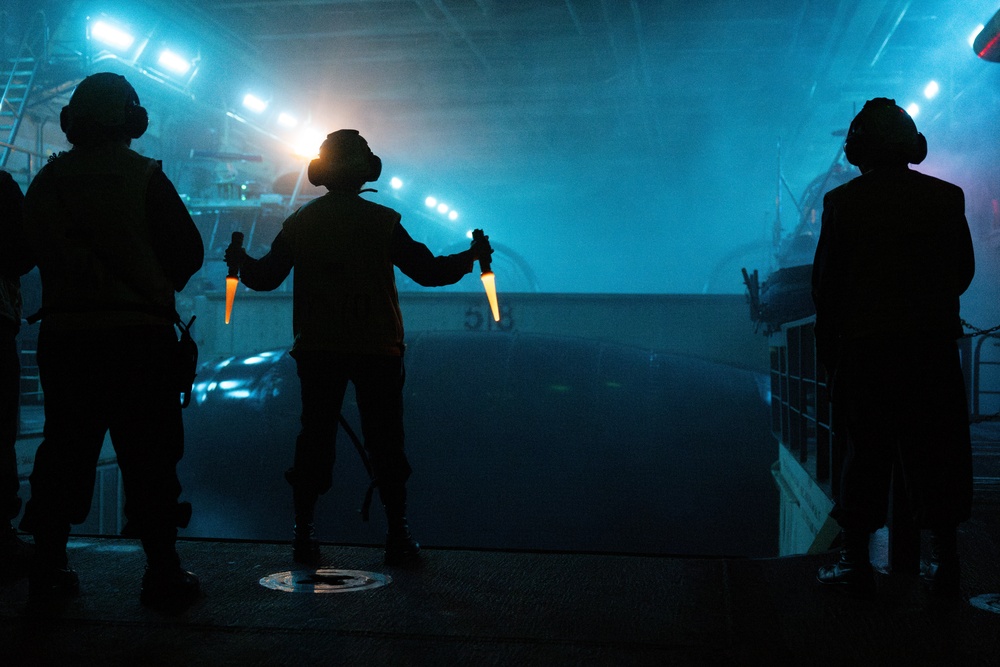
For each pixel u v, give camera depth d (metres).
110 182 2.89
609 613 2.88
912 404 2.94
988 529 4.46
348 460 17.80
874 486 3.03
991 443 9.73
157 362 2.93
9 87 20.89
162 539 2.95
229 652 2.46
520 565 3.58
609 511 17.44
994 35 12.38
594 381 18.88
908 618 2.83
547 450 17.97
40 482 2.95
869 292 2.96
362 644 2.54
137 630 2.66
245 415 18.69
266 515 17.69
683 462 17.66
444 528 17.56
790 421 7.96
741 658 2.45
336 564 3.59
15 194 3.19
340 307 3.52
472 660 2.41
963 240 2.98
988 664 2.41
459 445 18.22
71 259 2.88
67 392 2.93
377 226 3.54
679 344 21.83
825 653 2.49
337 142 3.64
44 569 3.00
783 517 9.38
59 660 2.39
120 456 2.96
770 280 13.09
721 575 3.41
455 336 20.41
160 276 2.98
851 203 2.99
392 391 3.60
